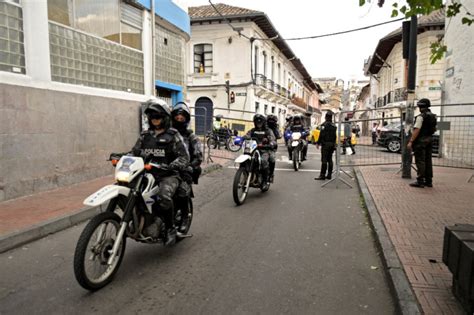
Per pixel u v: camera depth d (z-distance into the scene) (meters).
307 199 7.59
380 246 4.52
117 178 3.65
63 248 4.69
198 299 3.37
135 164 3.74
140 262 4.22
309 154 18.22
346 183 9.01
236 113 25.70
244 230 5.47
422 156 8.03
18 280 3.76
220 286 3.63
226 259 4.33
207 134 16.09
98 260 3.57
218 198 7.66
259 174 7.61
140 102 10.47
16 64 6.72
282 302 3.33
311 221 5.96
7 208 6.00
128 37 10.22
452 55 14.34
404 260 3.97
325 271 4.01
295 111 44.66
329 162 10.02
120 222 3.69
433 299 3.13
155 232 4.01
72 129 7.99
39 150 7.14
